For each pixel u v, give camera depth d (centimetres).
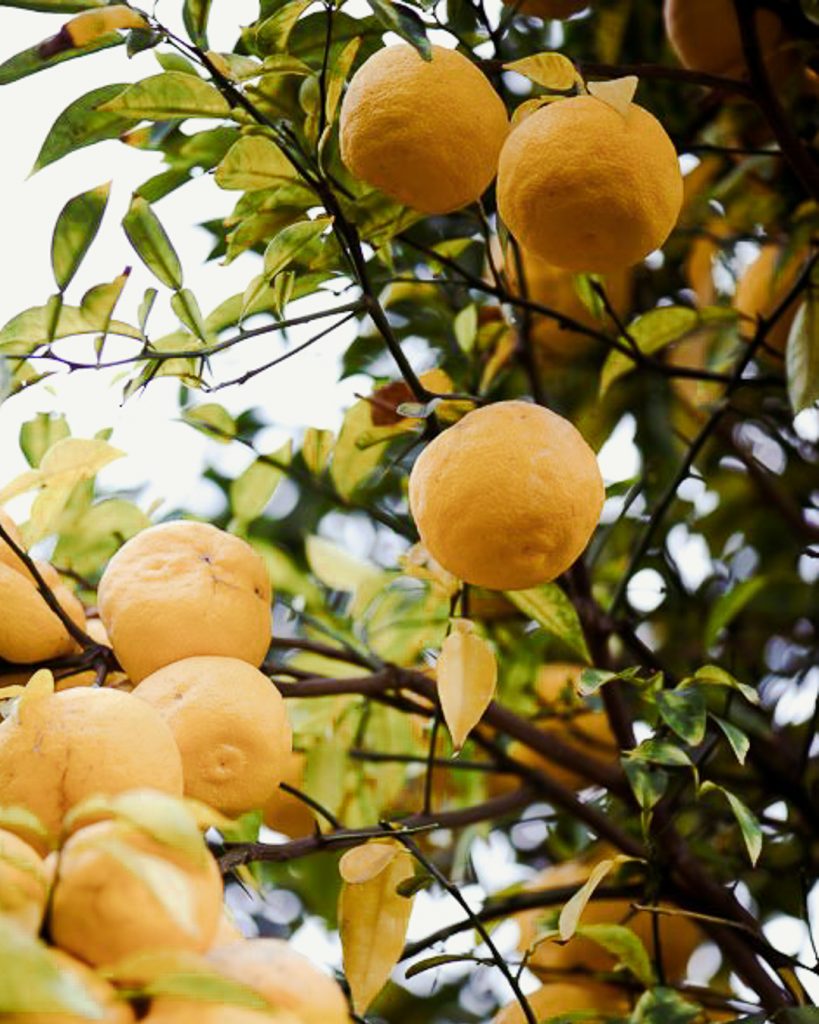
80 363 114
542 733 136
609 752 146
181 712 108
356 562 145
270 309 147
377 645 142
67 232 113
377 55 114
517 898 132
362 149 113
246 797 109
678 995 115
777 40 137
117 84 119
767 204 148
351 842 117
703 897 131
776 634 164
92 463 121
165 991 86
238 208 124
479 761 147
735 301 151
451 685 115
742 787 145
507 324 144
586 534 111
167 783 102
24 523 123
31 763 101
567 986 130
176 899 89
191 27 118
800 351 135
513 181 112
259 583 116
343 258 124
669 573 156
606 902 133
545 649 150
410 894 112
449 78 112
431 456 111
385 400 138
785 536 165
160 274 116
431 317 157
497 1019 129
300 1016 90
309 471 151
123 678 118
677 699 119
